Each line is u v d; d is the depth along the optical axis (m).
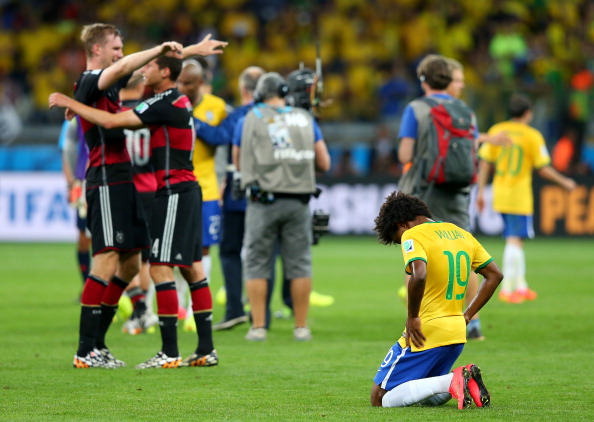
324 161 30.75
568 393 21.00
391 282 47.81
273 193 29.30
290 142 29.30
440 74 29.28
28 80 90.25
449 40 89.81
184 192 24.31
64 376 23.12
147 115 23.80
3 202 73.88
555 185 71.62
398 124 79.69
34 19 95.31
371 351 27.58
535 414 18.39
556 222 71.81
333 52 91.06
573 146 73.62
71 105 23.41
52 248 68.31
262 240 29.73
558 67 85.94
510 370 24.25
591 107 73.94
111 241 24.19
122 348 28.06
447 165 28.16
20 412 18.75
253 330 30.11
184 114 24.30
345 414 18.44
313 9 87.56
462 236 19.27
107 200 24.20
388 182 74.25
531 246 68.31
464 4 92.00
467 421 17.69
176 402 19.88
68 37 94.00
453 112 28.52
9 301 39.84
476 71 87.50
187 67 30.72
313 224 32.00
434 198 28.73
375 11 92.69
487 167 41.34
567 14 90.75
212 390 21.33
